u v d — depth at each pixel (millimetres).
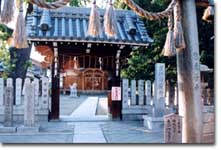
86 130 8742
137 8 5137
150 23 12609
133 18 11289
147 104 11039
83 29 10281
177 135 5242
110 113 11289
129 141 7258
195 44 5098
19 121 10070
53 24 10461
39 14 10680
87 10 11227
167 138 5254
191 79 5059
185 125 5121
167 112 10047
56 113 10430
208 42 11969
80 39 9695
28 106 8398
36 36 9469
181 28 5031
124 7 13336
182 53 5145
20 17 4344
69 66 10680
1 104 10062
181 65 5160
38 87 10344
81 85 29844
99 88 29891
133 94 11008
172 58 12273
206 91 10859
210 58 11719
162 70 9422
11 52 11664
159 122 8867
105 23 4555
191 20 5086
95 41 9766
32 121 8406
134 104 10992
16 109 10211
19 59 11812
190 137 5078
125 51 10789
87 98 25078
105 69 10859
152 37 12578
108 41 9852
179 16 5086
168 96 12938
